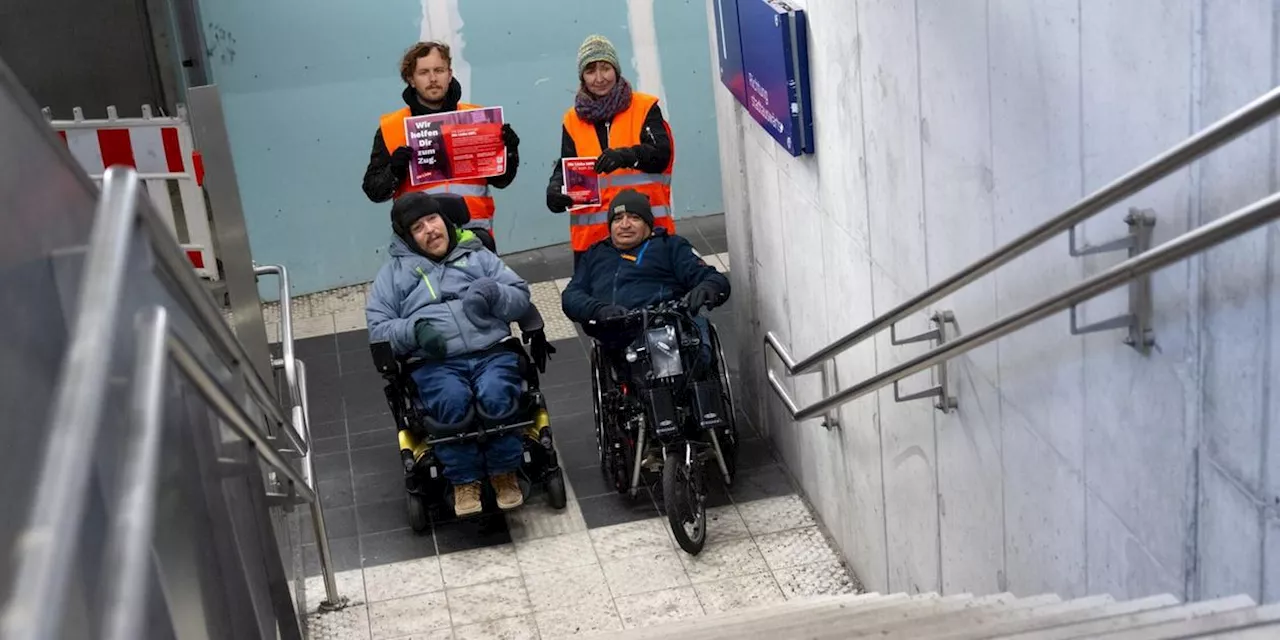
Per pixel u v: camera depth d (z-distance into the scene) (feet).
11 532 5.61
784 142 19.99
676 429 21.27
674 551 21.88
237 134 31.24
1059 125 11.71
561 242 34.17
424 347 21.89
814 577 20.97
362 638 20.12
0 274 6.13
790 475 23.98
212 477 9.18
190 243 22.84
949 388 15.64
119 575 4.98
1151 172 8.97
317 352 30.01
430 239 22.71
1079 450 12.29
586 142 25.44
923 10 14.70
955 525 16.03
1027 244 11.12
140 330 6.75
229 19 30.35
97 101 34.32
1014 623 10.64
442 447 21.89
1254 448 9.37
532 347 22.88
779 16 19.17
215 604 8.22
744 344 25.77
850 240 18.48
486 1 31.55
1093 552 12.29
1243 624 8.38
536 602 20.79
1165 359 10.52
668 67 33.19
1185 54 9.55
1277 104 7.57
